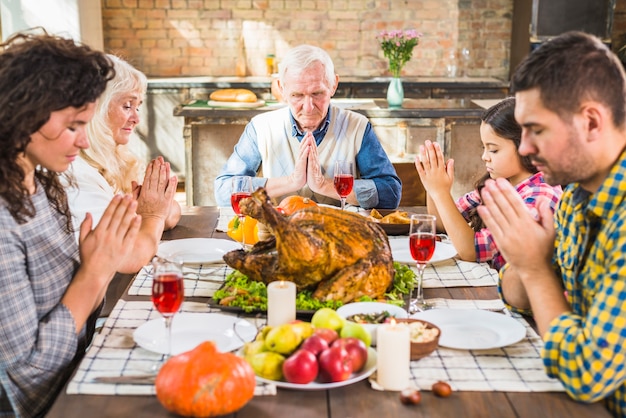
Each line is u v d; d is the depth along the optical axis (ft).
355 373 4.52
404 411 4.12
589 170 4.32
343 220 5.66
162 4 21.42
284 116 9.61
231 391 3.98
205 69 21.93
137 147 19.99
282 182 8.90
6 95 4.42
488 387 4.40
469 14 22.03
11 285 4.50
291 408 4.15
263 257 5.66
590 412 4.15
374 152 9.53
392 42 16.06
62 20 18.06
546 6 20.30
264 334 4.64
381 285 5.60
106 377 4.45
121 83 7.93
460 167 16.11
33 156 4.70
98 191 7.07
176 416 4.07
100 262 4.93
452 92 20.67
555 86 4.14
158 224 6.63
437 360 4.78
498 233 4.72
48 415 4.05
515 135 6.73
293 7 21.70
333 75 9.23
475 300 5.88
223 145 15.16
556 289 4.63
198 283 6.23
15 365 4.52
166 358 4.69
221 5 21.53
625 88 4.24
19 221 4.65
